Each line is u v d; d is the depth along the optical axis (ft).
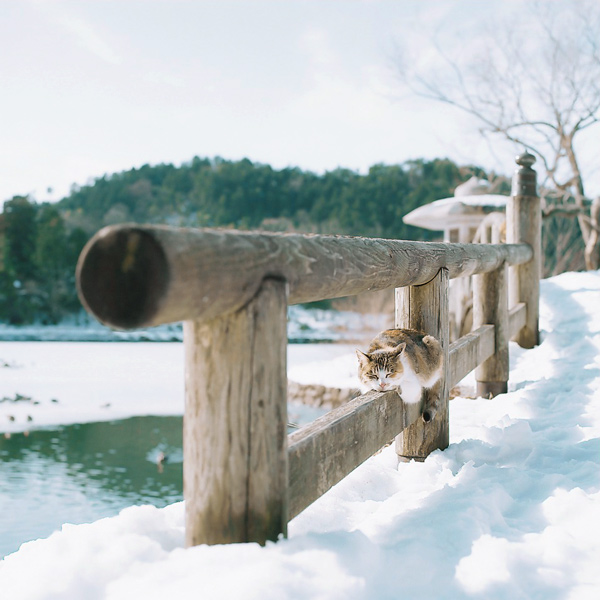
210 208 258.78
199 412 6.20
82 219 252.83
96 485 31.65
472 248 15.03
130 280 4.61
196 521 6.24
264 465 6.11
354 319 151.64
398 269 9.53
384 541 7.34
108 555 6.13
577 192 56.44
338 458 8.16
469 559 6.68
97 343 131.03
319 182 254.88
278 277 6.18
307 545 6.24
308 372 33.65
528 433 12.73
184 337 6.35
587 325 26.04
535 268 24.79
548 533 7.52
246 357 6.02
